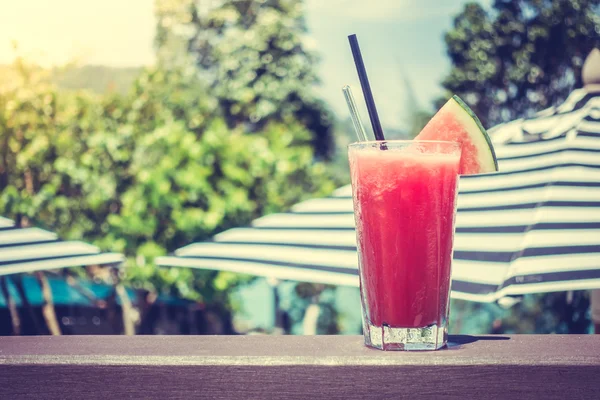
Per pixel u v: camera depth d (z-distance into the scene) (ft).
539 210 7.89
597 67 9.60
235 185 24.93
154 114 26.99
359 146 3.41
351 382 3.13
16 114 26.32
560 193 8.06
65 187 26.27
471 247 7.87
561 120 9.39
